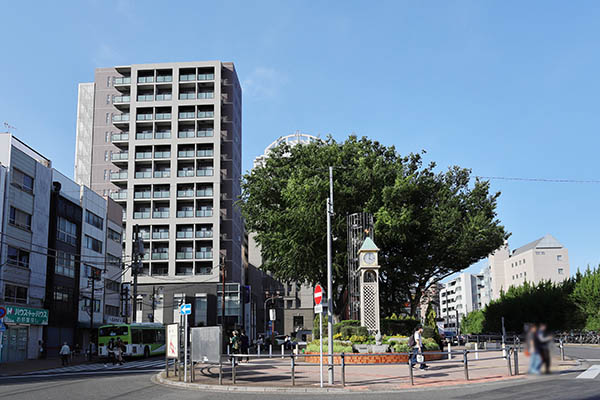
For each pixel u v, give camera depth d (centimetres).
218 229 7494
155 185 7694
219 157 7675
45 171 4662
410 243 3706
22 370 3023
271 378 1880
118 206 6456
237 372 2158
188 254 7475
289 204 3638
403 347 2453
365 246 2842
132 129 7750
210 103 7825
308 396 1435
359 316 3034
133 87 7875
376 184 3488
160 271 7506
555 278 10988
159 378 1978
